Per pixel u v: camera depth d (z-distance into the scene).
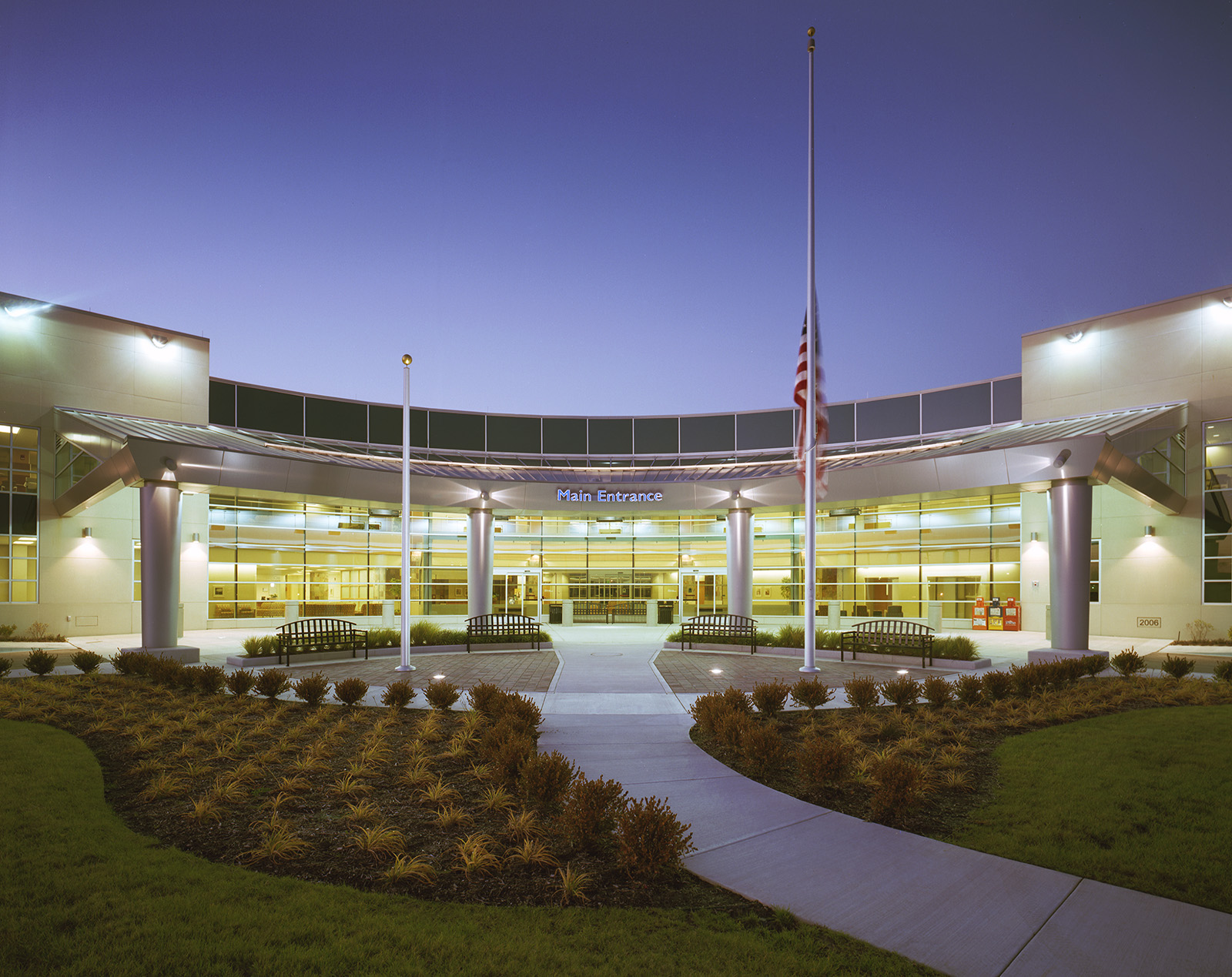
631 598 34.81
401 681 15.45
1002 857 6.12
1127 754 9.06
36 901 5.06
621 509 28.11
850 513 32.50
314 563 32.53
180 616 29.11
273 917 4.91
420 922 4.89
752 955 4.54
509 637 22.73
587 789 6.41
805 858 6.12
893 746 9.60
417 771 8.13
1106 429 23.19
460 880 5.62
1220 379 25.73
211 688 13.37
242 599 30.69
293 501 32.19
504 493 27.39
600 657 20.58
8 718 11.14
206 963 4.31
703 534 34.59
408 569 17.61
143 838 6.32
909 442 34.56
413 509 27.42
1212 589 25.38
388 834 6.23
